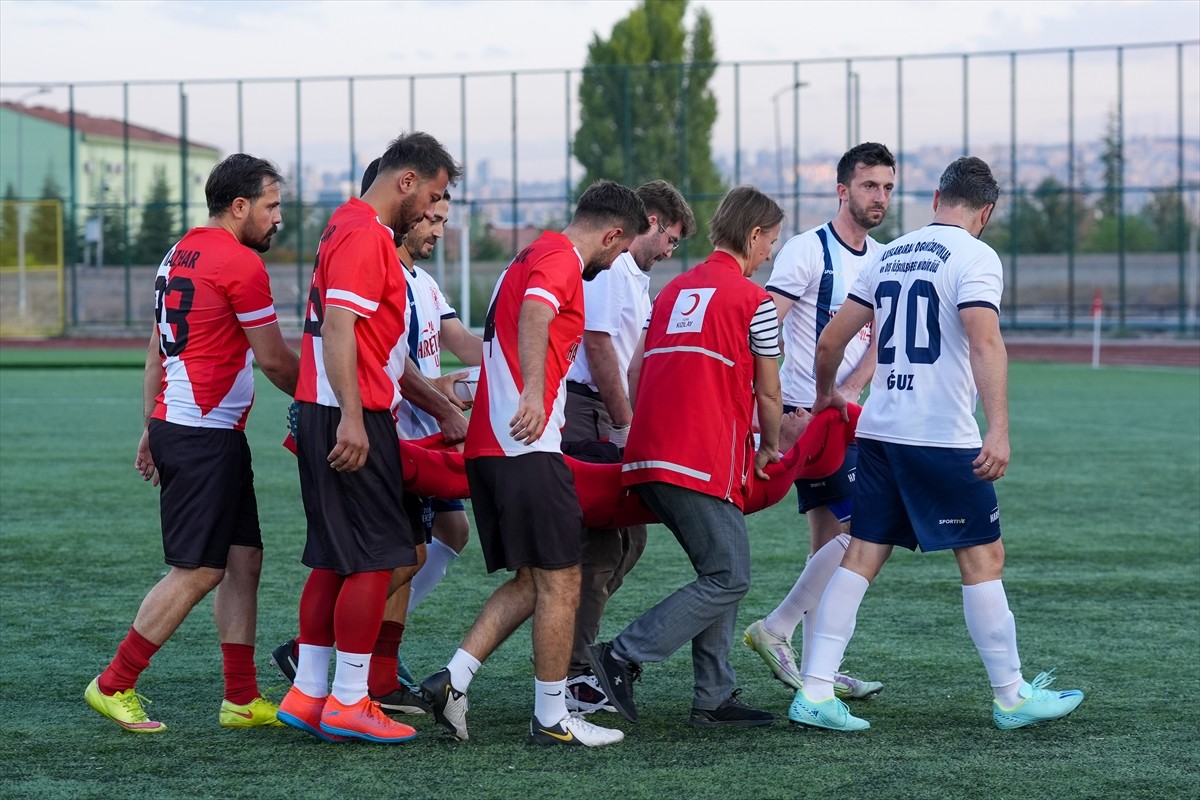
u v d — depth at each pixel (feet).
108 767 33.06
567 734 35.12
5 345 255.70
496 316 35.60
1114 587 56.08
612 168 277.03
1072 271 262.47
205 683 41.42
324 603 35.60
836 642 36.94
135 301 282.77
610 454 40.93
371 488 34.88
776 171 272.72
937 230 37.58
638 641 35.86
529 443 33.81
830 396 41.24
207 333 36.09
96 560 61.00
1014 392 157.79
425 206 36.29
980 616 36.81
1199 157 253.85
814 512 44.62
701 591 36.09
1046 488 84.17
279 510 75.61
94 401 142.92
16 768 32.91
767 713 37.40
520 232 278.26
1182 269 259.39
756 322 36.42
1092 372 192.65
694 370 36.35
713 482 36.11
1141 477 89.04
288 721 35.47
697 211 277.64
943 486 36.58
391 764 33.37
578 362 44.14
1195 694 40.19
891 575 58.90
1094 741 35.42
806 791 31.17
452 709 35.01
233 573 37.29
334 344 33.60
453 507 44.04
